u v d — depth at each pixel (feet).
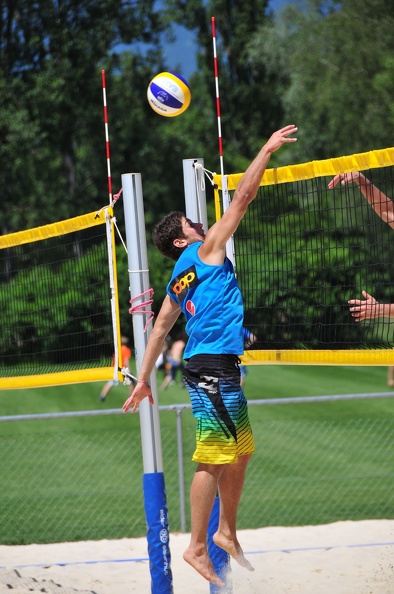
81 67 390.83
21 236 58.75
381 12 328.29
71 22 400.88
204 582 57.72
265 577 57.21
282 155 368.07
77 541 71.72
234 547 43.65
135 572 61.11
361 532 70.64
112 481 95.09
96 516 80.28
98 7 397.19
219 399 40.19
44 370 59.72
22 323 67.15
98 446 115.75
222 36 515.91
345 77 326.44
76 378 52.85
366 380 207.82
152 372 46.68
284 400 71.46
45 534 73.97
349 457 102.99
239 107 517.96
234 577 57.31
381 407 146.61
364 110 325.01
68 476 97.96
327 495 84.94
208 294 40.73
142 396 45.01
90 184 423.64
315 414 140.56
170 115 48.19
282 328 50.37
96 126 406.41
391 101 307.58
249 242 52.31
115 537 72.95
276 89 512.22
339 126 329.72
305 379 215.92
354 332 48.37
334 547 65.31
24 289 69.05
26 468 102.94
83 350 60.03
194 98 538.47
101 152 414.62
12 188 390.42
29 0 391.86
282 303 50.72
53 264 73.26
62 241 77.36
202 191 49.70
